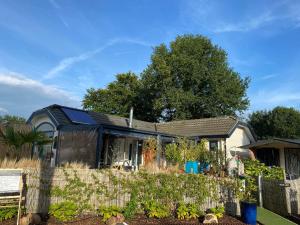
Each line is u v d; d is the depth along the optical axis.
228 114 36.28
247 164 15.62
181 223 8.65
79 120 19.02
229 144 22.25
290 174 17.91
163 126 27.75
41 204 8.47
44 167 8.64
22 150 10.77
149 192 9.66
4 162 8.16
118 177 9.53
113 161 19.78
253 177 12.70
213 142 22.53
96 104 43.25
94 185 9.23
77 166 9.27
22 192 7.89
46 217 8.26
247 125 24.28
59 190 8.76
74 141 16.02
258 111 45.06
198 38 37.34
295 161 19.56
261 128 43.06
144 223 8.48
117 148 20.64
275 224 9.03
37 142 11.35
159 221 8.77
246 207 9.20
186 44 36.88
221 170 15.23
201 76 35.22
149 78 36.97
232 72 37.69
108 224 8.08
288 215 10.14
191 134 23.47
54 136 17.80
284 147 19.72
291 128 40.44
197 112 36.75
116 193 9.44
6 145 10.59
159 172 9.98
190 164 14.96
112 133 15.51
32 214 7.78
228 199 10.81
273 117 42.38
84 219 8.41
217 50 37.19
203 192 10.34
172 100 34.69
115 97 42.25
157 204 9.46
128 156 21.44
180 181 10.08
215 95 35.31
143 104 40.28
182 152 16.11
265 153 20.86
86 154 15.05
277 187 10.89
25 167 8.38
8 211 7.65
